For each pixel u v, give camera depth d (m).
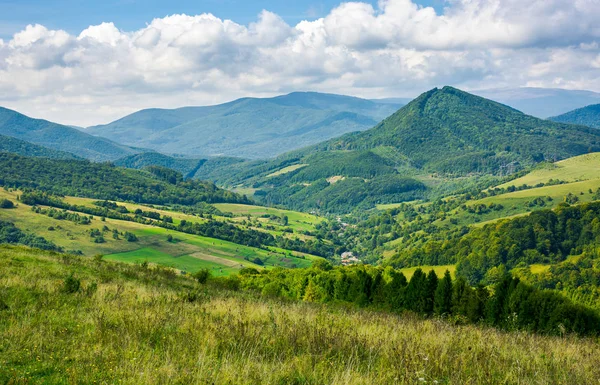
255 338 9.71
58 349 8.73
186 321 11.52
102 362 7.91
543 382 7.79
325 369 7.80
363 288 37.47
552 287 98.12
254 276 68.25
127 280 23.66
